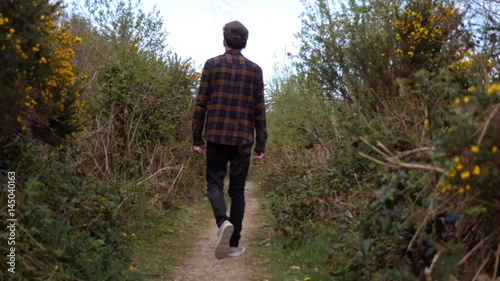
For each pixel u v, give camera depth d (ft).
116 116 30.58
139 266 18.15
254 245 21.97
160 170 29.14
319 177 23.97
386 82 22.82
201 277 17.25
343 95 25.27
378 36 23.91
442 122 12.16
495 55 14.92
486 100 10.81
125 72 30.58
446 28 21.16
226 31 17.87
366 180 20.15
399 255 13.57
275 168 41.09
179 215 29.14
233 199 18.08
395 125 15.79
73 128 18.28
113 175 25.48
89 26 34.81
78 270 14.98
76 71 19.35
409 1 22.94
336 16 29.30
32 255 14.24
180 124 35.83
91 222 17.76
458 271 11.77
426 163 12.52
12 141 16.93
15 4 14.38
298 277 16.97
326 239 19.34
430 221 12.44
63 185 18.34
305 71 31.01
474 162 10.29
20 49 14.43
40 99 15.97
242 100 17.56
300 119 36.14
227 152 17.78
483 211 10.46
